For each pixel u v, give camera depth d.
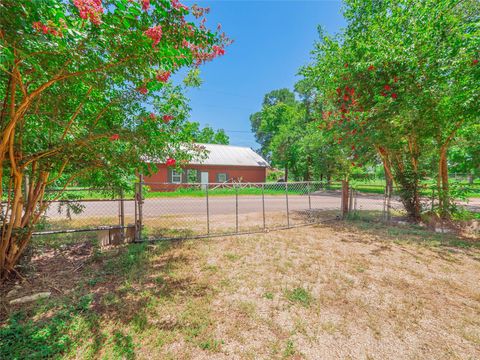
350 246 4.53
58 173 3.21
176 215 7.91
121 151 3.26
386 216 7.30
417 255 4.06
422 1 5.61
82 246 4.28
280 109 28.92
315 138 16.38
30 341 1.86
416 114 5.48
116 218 6.96
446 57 4.91
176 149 4.31
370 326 2.16
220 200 12.58
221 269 3.38
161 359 1.73
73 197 4.30
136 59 2.08
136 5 1.80
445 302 2.59
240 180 19.47
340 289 2.84
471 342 1.96
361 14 6.86
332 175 18.50
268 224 6.47
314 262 3.70
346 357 1.79
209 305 2.46
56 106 2.63
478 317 2.32
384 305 2.51
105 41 1.86
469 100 4.75
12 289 2.67
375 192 18.66
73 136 2.93
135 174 4.41
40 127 2.86
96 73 2.23
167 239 4.74
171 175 16.98
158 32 1.87
